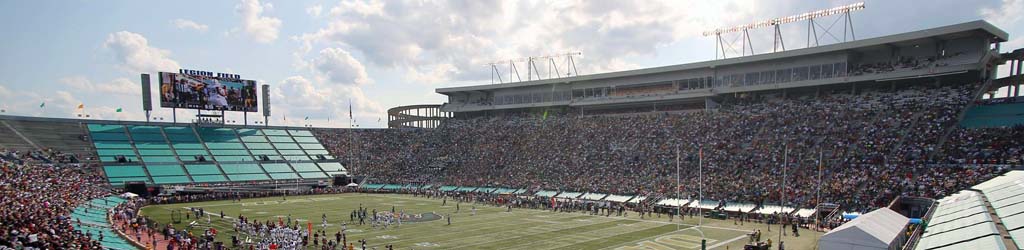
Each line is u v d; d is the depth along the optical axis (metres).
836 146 71.50
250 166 111.31
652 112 105.69
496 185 96.50
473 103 136.75
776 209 62.72
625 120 102.12
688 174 77.62
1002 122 65.69
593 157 93.25
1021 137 61.16
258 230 54.16
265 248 44.88
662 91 104.94
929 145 65.44
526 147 106.62
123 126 112.75
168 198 85.62
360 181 115.31
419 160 118.00
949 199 40.28
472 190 97.19
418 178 109.75
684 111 102.62
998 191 33.12
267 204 83.81
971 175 56.53
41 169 82.75
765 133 81.38
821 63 86.19
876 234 37.41
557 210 74.94
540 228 58.97
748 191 68.25
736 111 91.19
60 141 100.38
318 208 78.12
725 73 97.00
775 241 49.81
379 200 90.44
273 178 109.25
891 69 80.56
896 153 65.94
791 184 66.50
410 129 137.75
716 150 81.31
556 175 91.94
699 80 100.06
